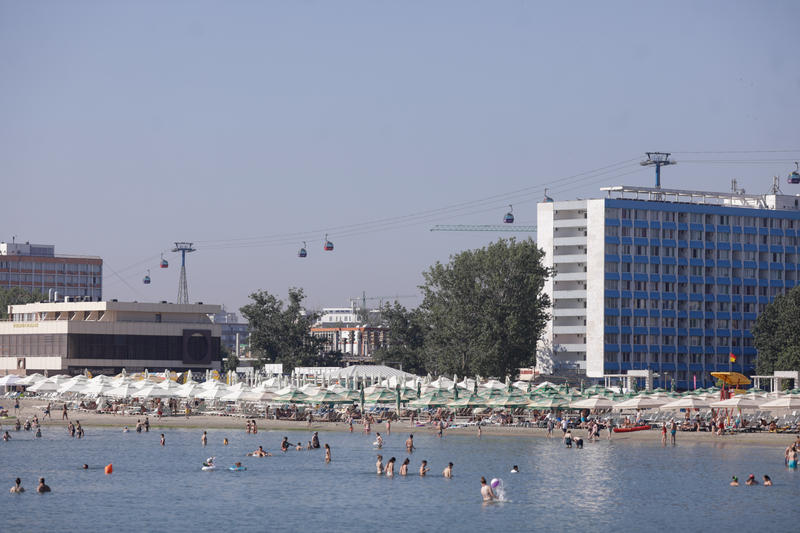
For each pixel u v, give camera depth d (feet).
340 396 559.38
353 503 307.78
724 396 544.62
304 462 403.13
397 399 568.00
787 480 354.54
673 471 376.68
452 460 409.28
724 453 435.12
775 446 462.19
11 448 452.35
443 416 583.58
